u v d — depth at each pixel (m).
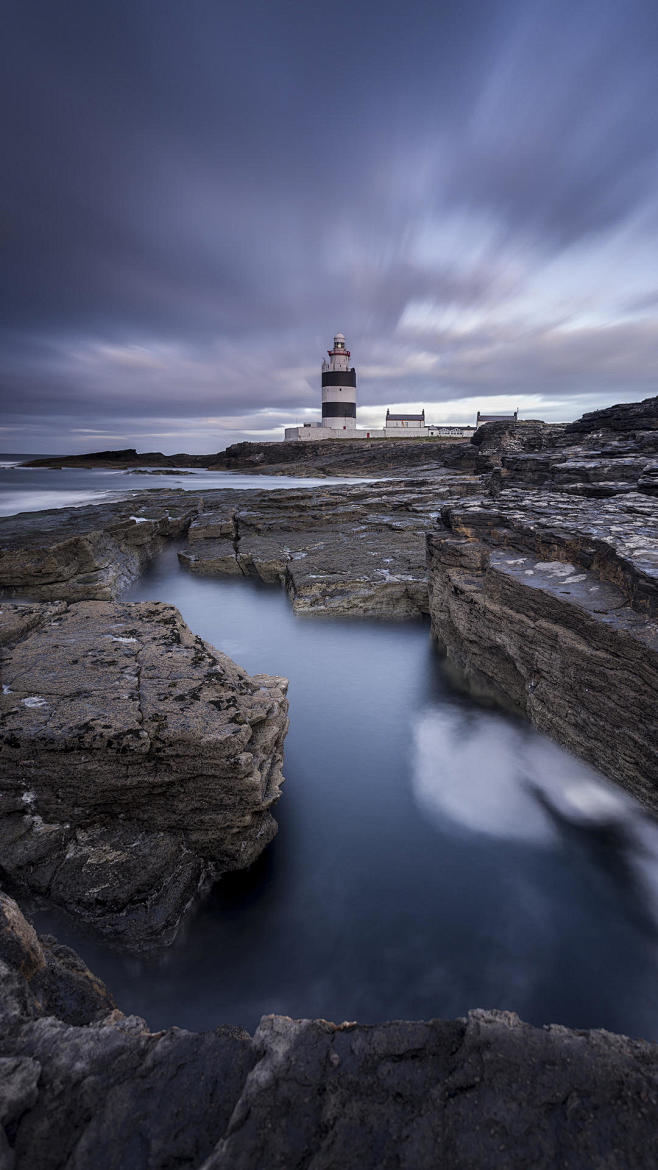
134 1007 6.21
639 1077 2.77
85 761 6.70
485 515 15.61
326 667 16.20
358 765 11.16
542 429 58.19
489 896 8.00
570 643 9.53
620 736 8.73
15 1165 2.42
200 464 155.38
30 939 3.87
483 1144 2.48
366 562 22.59
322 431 122.44
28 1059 2.77
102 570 22.34
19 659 8.61
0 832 6.66
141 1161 2.44
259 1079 2.76
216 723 7.00
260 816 7.62
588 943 7.35
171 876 6.80
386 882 8.20
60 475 108.19
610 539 11.22
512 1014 3.18
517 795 10.07
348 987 6.78
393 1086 2.74
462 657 14.83
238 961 6.98
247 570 26.36
